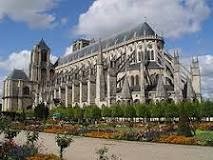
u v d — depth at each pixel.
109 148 27.66
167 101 83.88
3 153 17.36
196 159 20.61
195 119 70.94
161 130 40.12
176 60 95.69
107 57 124.50
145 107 78.00
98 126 58.19
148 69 102.19
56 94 133.62
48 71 171.25
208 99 73.50
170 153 23.92
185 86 97.31
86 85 114.19
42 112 94.38
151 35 111.75
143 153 23.97
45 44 176.00
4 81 165.75
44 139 38.28
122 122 70.31
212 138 32.50
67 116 92.19
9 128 27.33
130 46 115.81
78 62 145.62
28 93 164.50
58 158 18.09
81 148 27.88
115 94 99.19
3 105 164.50
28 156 17.94
